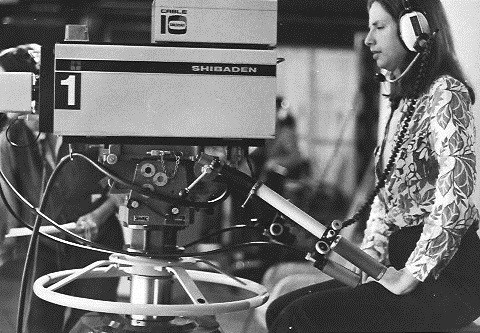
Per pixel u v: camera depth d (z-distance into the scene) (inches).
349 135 393.7
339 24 333.1
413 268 96.1
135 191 97.1
